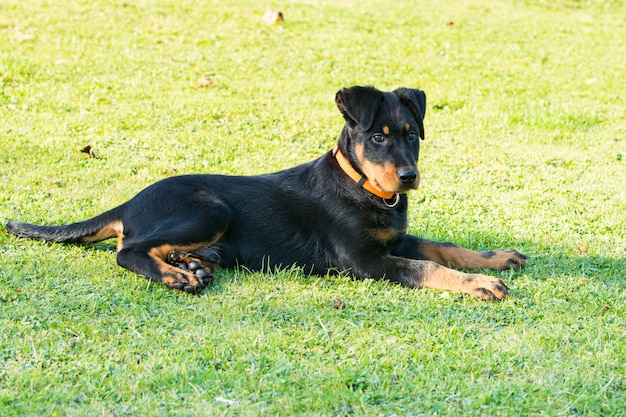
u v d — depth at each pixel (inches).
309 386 162.6
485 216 287.7
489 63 549.0
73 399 155.3
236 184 235.6
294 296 209.9
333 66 517.0
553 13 731.4
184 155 346.3
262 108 425.4
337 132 394.0
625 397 163.6
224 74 483.8
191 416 150.3
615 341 187.2
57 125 377.4
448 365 172.9
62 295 201.8
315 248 229.8
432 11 695.1
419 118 229.9
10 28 546.3
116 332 183.5
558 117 430.6
